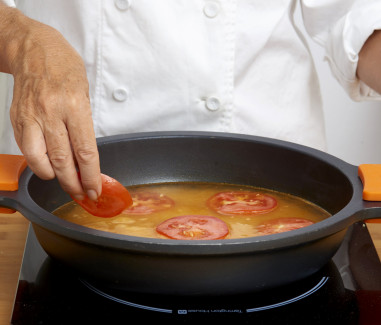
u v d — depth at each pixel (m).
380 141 2.02
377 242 0.91
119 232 0.83
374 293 0.75
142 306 0.70
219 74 1.12
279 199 0.97
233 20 1.10
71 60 0.81
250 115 1.16
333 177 0.90
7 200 0.76
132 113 1.14
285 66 1.19
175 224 0.85
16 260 0.85
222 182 1.03
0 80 1.65
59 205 0.93
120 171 1.00
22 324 0.67
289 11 1.21
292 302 0.72
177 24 1.10
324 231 0.66
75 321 0.67
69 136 0.76
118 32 1.11
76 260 0.69
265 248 0.63
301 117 1.21
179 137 1.01
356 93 1.17
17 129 0.78
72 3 1.13
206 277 0.65
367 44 1.07
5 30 0.89
